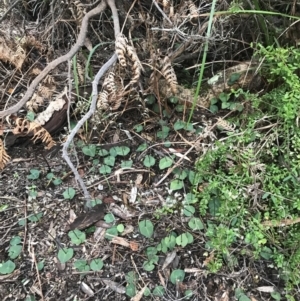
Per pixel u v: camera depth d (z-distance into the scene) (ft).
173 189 5.95
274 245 5.38
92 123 6.51
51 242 5.67
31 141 6.57
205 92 6.63
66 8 7.02
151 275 5.39
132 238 5.66
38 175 6.19
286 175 5.51
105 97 5.95
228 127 5.86
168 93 6.58
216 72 6.88
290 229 5.36
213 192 5.68
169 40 6.49
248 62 6.58
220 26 6.52
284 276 5.24
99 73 5.44
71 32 7.39
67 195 5.95
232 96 6.64
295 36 6.34
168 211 5.74
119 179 6.17
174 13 6.46
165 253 5.53
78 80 6.71
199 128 6.51
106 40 7.12
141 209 5.90
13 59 7.04
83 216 5.82
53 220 5.85
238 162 5.62
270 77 6.35
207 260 5.39
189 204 5.75
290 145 5.76
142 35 6.72
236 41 6.75
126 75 6.54
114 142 6.53
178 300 5.20
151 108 6.79
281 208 5.23
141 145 6.45
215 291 5.29
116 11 5.92
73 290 5.31
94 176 6.23
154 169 6.24
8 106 6.87
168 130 6.55
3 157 5.57
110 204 5.94
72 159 6.40
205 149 5.98
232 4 6.13
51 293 5.29
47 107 6.57
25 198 6.06
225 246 5.09
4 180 6.24
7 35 7.41
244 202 5.46
